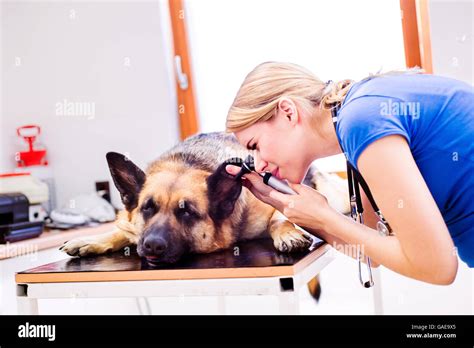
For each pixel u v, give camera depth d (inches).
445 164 33.6
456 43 69.7
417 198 28.9
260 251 37.9
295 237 37.4
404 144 30.3
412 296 64.1
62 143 89.8
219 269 33.7
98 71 89.0
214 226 39.8
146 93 88.2
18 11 89.3
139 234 40.2
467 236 36.7
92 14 88.8
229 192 40.1
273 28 83.3
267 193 39.2
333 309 66.9
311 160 37.7
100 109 89.3
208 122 89.1
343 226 34.3
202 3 87.3
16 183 74.2
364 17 78.2
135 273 35.1
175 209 39.3
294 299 32.7
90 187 88.8
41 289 36.9
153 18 87.2
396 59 77.4
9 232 67.2
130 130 89.0
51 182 88.4
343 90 34.9
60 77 89.7
